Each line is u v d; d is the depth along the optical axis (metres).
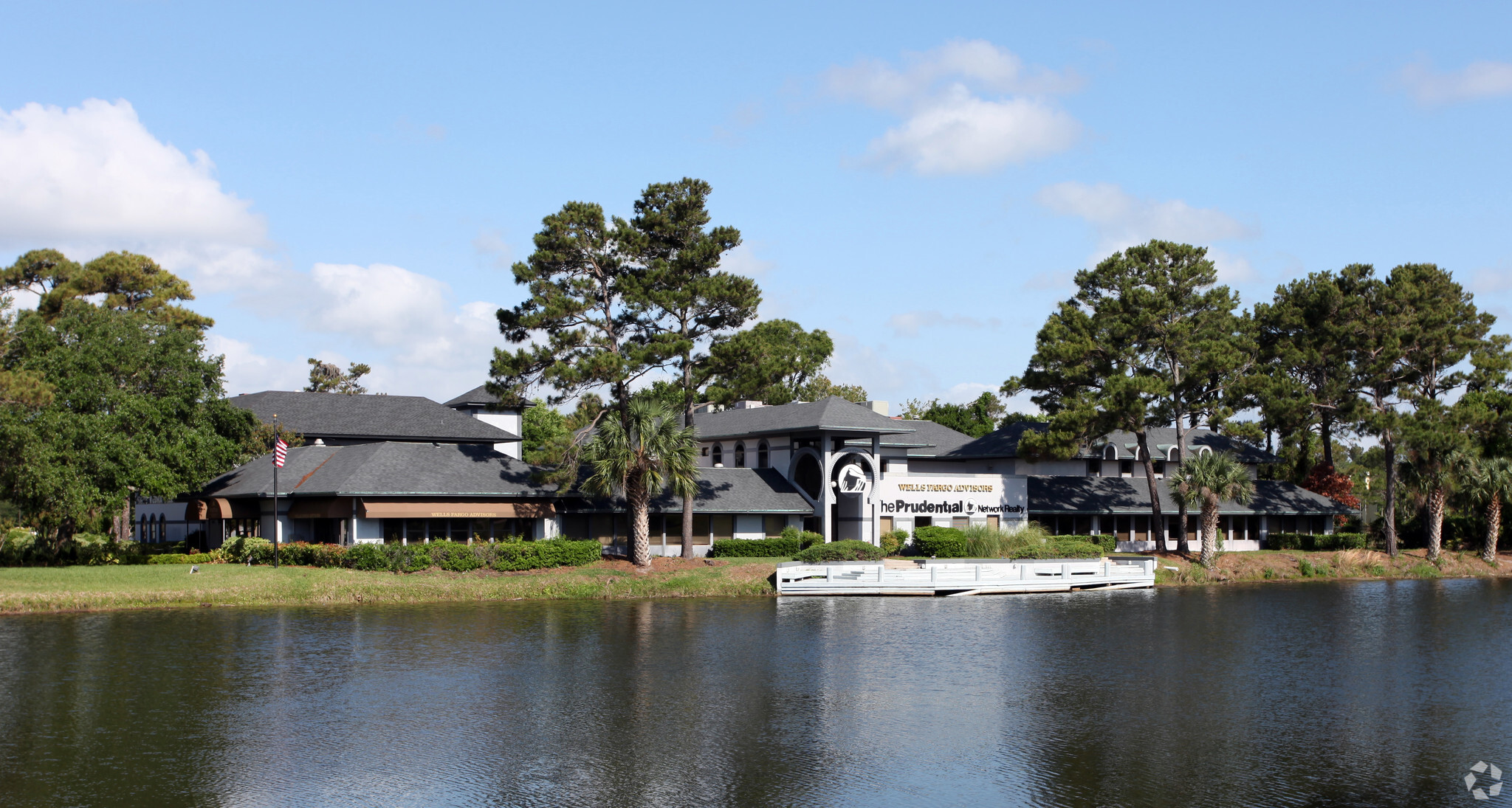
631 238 61.22
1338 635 44.56
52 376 55.12
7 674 33.44
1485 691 33.59
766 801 22.53
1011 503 75.50
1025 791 23.41
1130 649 40.50
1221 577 70.56
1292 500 86.25
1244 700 32.12
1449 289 88.06
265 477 61.53
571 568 57.34
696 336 63.78
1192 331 74.06
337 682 32.88
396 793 22.77
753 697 31.59
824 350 118.06
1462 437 76.31
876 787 23.55
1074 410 71.31
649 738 27.14
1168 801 22.86
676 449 58.12
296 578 51.59
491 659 36.72
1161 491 83.06
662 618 46.88
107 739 26.42
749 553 64.50
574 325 59.94
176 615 45.59
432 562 54.34
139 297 90.75
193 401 59.47
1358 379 77.75
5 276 86.56
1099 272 75.81
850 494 70.31
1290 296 83.25
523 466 63.56
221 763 24.59
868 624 46.09
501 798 22.55
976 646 40.62
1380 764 25.59
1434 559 78.75
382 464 58.12
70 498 50.84
